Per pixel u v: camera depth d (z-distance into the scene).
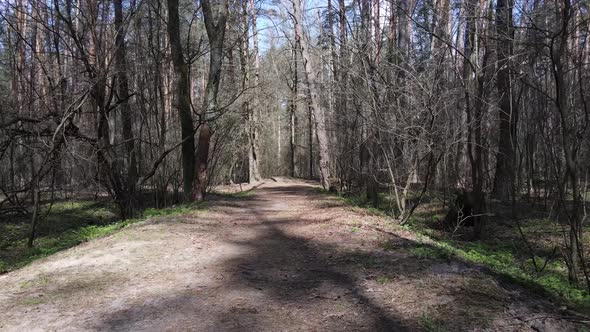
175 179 16.77
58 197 19.22
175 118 17.98
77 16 11.92
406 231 9.09
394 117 10.05
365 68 10.34
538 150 15.06
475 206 10.32
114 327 4.23
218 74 15.70
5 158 14.44
